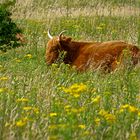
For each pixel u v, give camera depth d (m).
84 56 22.25
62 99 15.51
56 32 33.81
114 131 12.47
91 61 21.88
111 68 21.56
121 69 20.38
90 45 22.59
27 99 15.02
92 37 32.22
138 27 35.38
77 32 33.56
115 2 46.47
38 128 12.76
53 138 11.36
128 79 18.16
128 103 15.48
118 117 13.31
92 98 15.12
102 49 22.06
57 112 13.73
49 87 17.25
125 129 12.55
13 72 20.00
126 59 20.92
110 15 39.38
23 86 17.28
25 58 24.53
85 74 20.06
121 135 12.29
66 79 18.95
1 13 27.55
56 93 16.28
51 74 19.33
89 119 13.27
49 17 39.06
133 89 16.34
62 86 17.50
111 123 12.72
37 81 18.28
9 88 17.17
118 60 21.56
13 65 21.61
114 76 19.66
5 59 24.88
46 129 12.66
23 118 13.20
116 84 17.48
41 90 16.66
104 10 41.84
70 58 22.58
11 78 18.61
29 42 29.36
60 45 22.55
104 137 12.26
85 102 14.81
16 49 27.22
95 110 14.12
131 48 21.97
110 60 21.69
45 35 31.86
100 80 18.86
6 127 12.78
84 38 32.00
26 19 38.19
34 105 14.98
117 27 35.56
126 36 32.12
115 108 14.33
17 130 12.55
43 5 44.19
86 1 45.69
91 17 39.06
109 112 14.34
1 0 43.06
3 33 27.36
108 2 46.16
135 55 21.72
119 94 16.23
